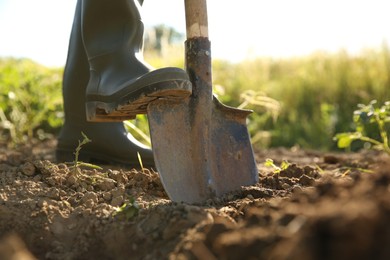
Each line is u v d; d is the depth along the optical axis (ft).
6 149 7.46
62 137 5.42
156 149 3.96
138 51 4.54
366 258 2.52
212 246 3.12
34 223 3.64
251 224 3.20
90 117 4.44
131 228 3.45
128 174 4.50
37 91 9.77
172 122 4.07
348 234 2.54
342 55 14.01
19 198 3.89
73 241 3.54
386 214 2.63
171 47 15.06
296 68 15.14
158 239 3.33
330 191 3.12
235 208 3.73
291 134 12.26
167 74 3.92
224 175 4.23
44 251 3.51
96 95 4.37
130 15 4.54
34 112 9.48
